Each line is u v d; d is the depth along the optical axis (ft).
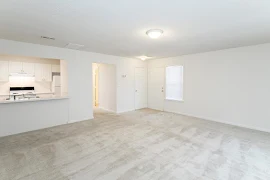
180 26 8.71
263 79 12.50
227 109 14.71
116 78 19.06
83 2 6.07
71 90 14.97
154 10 6.77
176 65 18.95
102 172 6.79
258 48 12.68
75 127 13.41
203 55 16.33
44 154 8.42
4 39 11.28
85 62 15.89
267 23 8.23
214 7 6.45
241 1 5.93
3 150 8.91
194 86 17.26
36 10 6.78
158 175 6.58
